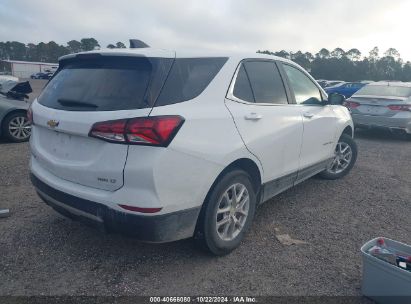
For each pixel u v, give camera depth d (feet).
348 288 9.46
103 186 8.89
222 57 10.92
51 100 10.37
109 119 8.53
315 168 15.51
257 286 9.43
